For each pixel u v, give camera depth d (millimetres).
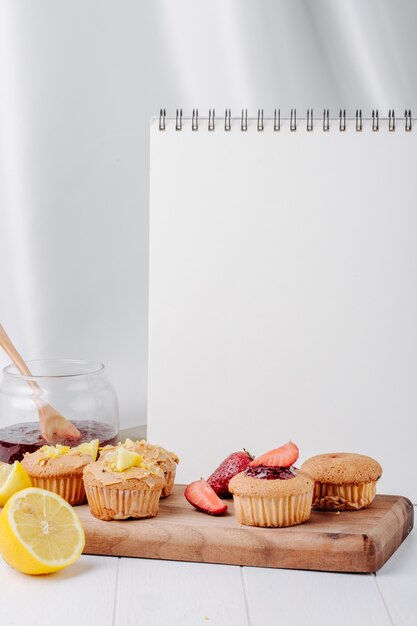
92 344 1923
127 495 1224
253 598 1125
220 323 1516
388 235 1480
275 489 1199
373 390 1505
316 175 1479
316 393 1512
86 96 1879
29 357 1913
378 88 1861
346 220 1482
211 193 1498
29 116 1874
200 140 1491
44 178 1891
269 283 1502
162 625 1060
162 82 1881
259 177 1488
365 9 1843
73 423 1438
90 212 1904
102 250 1912
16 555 1148
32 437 1408
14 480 1290
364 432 1513
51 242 1907
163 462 1336
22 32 1855
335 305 1496
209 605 1106
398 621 1077
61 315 1917
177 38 1868
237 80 1869
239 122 1483
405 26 1848
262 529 1213
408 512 1322
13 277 1910
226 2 1852
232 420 1528
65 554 1176
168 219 1511
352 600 1124
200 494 1288
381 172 1472
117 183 1902
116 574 1183
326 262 1492
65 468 1305
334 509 1291
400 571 1207
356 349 1501
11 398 1439
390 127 1463
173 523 1229
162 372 1535
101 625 1059
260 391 1519
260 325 1510
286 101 1872
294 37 1857
